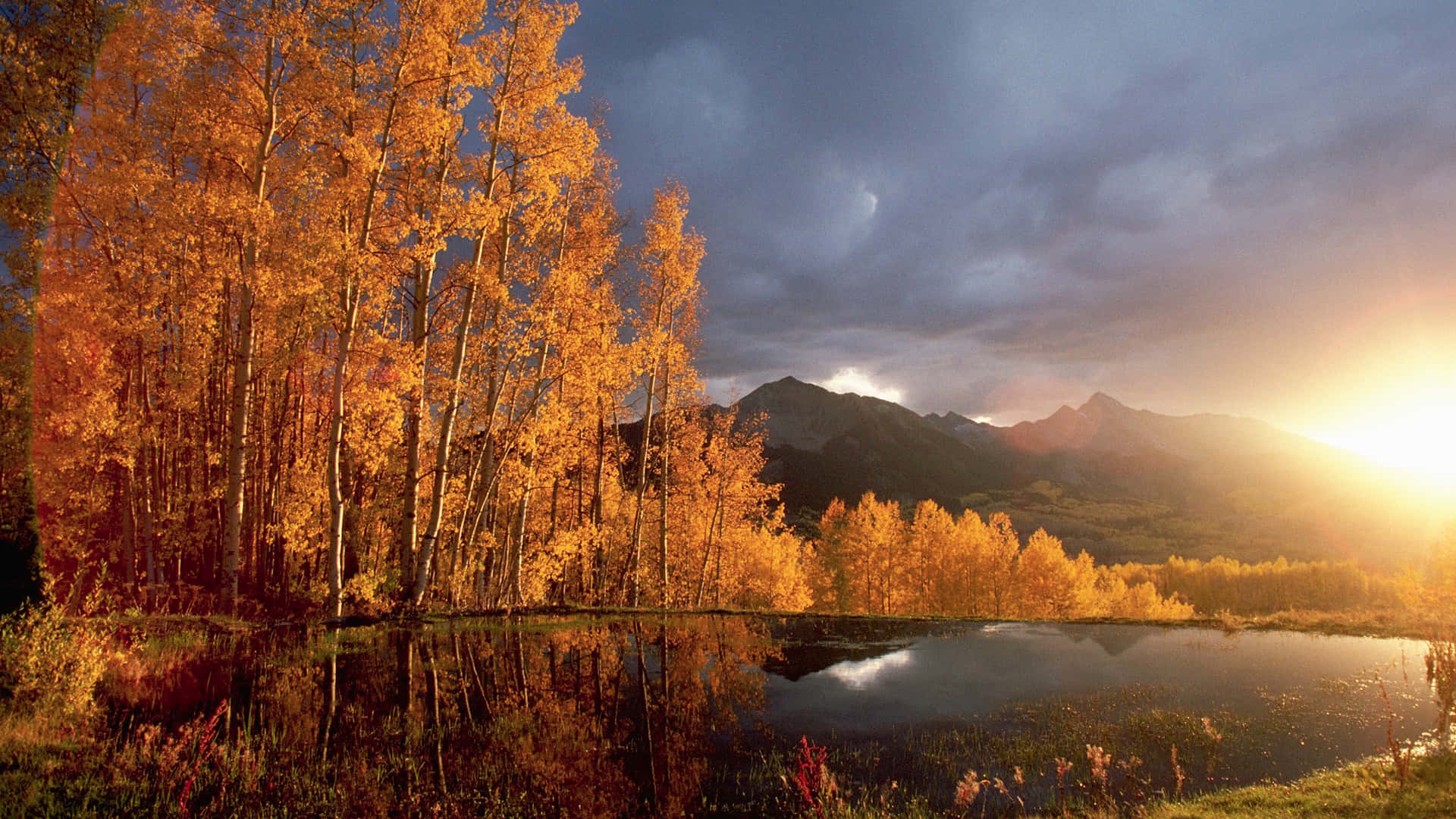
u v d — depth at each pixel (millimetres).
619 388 18016
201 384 12695
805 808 6312
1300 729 8906
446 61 12922
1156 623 17844
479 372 15992
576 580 22344
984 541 49469
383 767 6660
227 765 6102
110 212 11289
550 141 13773
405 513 14289
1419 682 11312
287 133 12750
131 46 11219
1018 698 10484
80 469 12820
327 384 17734
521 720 8344
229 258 11734
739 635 15164
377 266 13023
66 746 5945
